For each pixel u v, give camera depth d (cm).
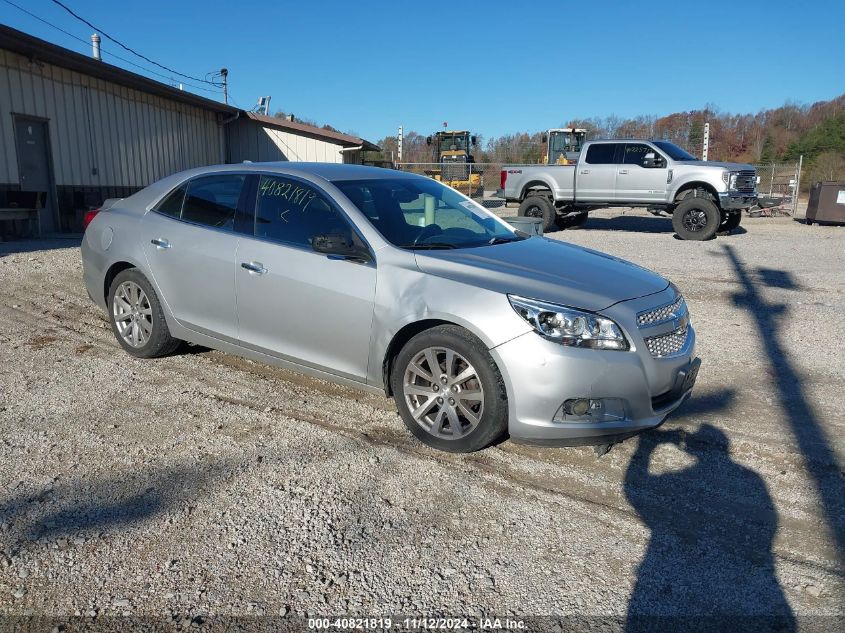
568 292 370
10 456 373
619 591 278
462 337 371
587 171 1612
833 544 313
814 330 690
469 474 369
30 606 260
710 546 310
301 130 2264
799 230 1736
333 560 292
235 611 261
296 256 437
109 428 413
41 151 1448
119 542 300
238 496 339
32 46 1298
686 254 1244
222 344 486
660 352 378
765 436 428
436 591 275
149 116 1841
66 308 697
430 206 480
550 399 350
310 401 466
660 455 399
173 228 506
